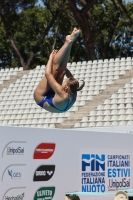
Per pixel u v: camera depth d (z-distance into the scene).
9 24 91.06
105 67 56.44
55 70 15.54
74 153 23.58
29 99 56.19
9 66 118.62
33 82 60.12
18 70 64.12
